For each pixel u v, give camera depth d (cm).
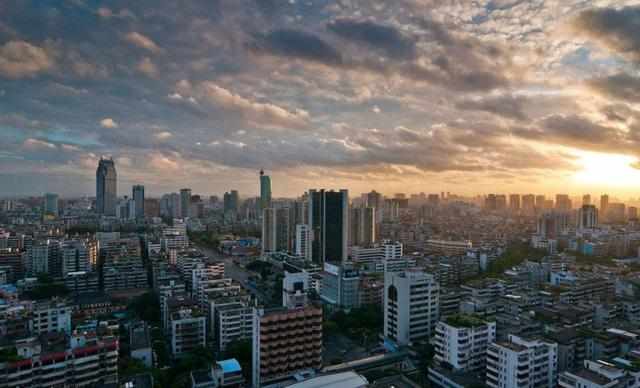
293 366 19112
